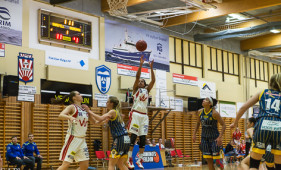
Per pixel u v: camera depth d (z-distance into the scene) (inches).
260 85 1123.3
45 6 633.6
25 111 586.9
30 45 609.3
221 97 968.9
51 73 619.5
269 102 193.6
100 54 706.8
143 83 319.9
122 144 283.0
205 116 325.1
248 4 708.0
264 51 1114.7
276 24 797.2
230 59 1031.0
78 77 660.1
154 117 753.6
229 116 993.5
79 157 258.4
